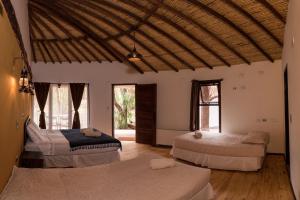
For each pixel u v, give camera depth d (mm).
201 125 7895
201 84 7777
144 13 5359
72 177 2955
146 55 7676
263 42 5652
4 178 2637
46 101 9102
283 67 5730
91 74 9062
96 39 7148
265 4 4125
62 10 5820
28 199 2328
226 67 7285
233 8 4453
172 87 8289
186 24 5438
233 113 7152
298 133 3154
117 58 8305
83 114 9227
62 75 9062
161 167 3230
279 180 4664
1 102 2461
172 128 8273
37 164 4129
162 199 2307
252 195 3959
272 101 6609
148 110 8469
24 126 5035
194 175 2979
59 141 5223
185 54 7074
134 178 2898
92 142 5387
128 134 10461
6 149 2742
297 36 3037
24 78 3811
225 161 5336
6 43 2684
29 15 6156
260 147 5133
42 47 8047
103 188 2604
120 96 12180
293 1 3332
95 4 5309
